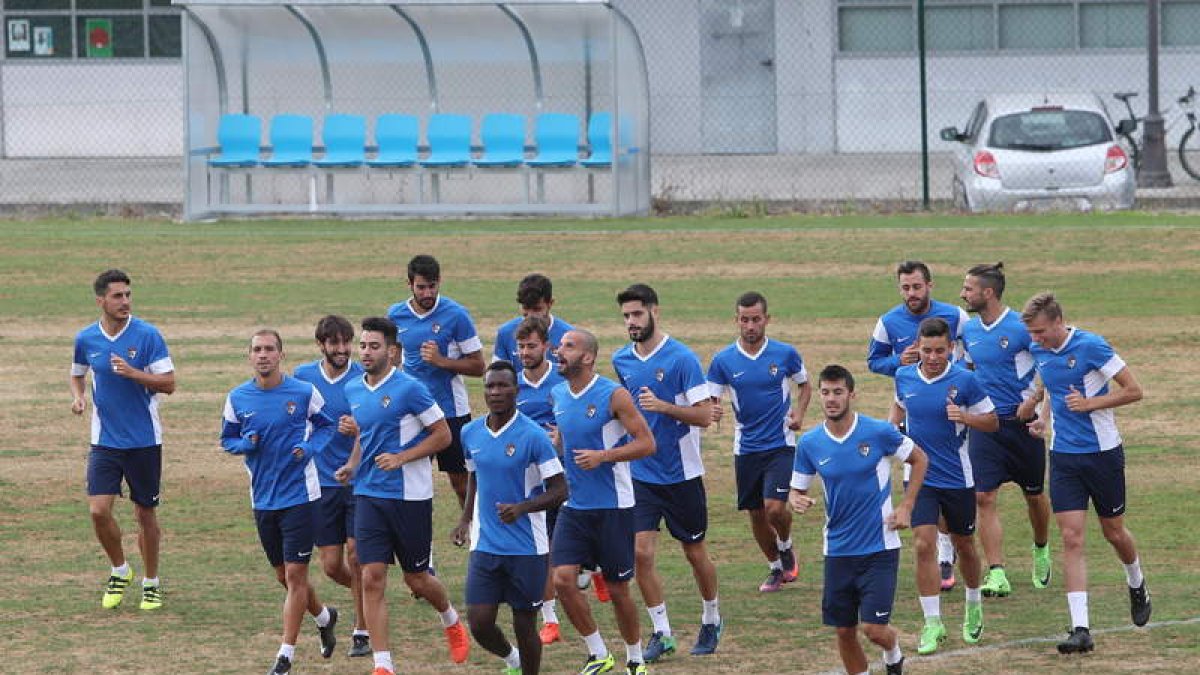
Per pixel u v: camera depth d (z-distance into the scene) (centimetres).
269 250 7369
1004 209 7781
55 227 8025
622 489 2962
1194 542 3816
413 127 8244
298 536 3058
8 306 6525
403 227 7831
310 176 8250
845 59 11212
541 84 8250
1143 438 4691
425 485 3002
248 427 3064
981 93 11162
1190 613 3325
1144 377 5306
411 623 3394
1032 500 3531
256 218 8250
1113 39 11025
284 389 3094
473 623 2878
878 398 5103
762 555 3859
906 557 3834
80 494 4366
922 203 8050
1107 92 11031
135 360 3469
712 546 3934
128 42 11738
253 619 3400
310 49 8306
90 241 7631
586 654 3206
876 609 2783
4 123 11788
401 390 2962
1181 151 8962
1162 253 6844
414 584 3042
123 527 4078
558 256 7119
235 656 3169
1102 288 6378
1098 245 6994
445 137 8231
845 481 2783
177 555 3859
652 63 11394
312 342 5884
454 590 3609
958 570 3700
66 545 3941
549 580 3250
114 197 9281
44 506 4256
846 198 8369
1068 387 3159
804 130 11294
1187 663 3005
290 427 3070
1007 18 11112
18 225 8106
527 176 8081
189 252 7369
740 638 3250
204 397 5291
